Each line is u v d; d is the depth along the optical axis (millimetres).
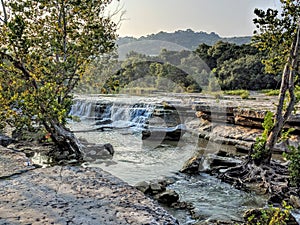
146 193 5934
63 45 8875
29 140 9664
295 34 7012
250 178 7008
